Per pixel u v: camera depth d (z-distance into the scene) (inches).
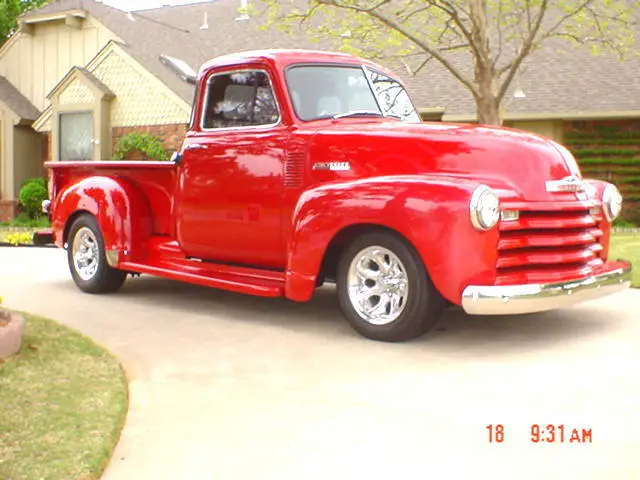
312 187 213.8
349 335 215.6
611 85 657.6
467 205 181.9
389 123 230.4
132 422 144.3
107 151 716.0
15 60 825.5
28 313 228.4
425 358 187.9
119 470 122.5
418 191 189.0
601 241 221.9
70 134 737.0
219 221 241.0
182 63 767.1
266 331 222.1
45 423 136.4
